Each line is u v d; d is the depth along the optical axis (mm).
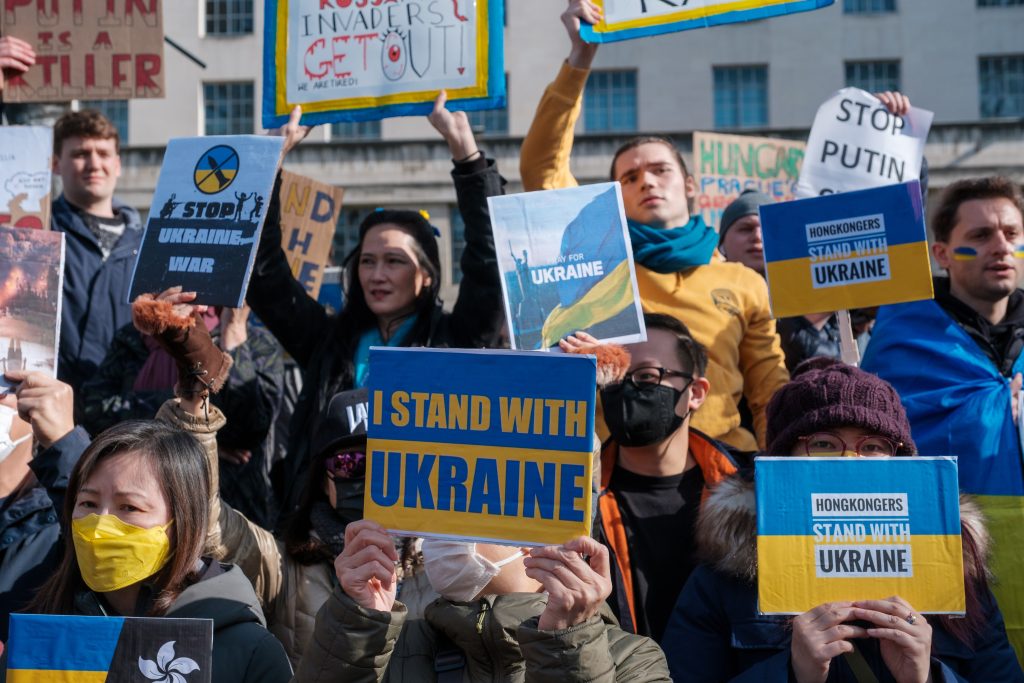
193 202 4203
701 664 3521
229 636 3172
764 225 4668
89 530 3166
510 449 2912
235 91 27938
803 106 28656
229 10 28000
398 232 4840
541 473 2891
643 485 4230
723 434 4934
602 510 4082
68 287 5941
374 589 2934
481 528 2896
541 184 5125
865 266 4539
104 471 3207
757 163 8227
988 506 4328
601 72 28906
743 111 28781
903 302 4484
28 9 5340
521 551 3178
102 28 5336
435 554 3146
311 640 2883
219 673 3111
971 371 4551
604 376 3912
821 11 28750
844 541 3207
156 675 2797
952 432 4461
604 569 2863
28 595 3711
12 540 3793
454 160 4812
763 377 5180
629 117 28844
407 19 4855
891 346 4730
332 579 3699
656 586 4051
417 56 4840
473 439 2932
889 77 28750
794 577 3197
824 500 3223
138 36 5332
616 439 4180
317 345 4957
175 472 3230
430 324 4844
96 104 27766
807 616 3176
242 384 4922
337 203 6855
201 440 3717
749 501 3594
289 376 6145
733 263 5379
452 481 2926
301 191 6859
